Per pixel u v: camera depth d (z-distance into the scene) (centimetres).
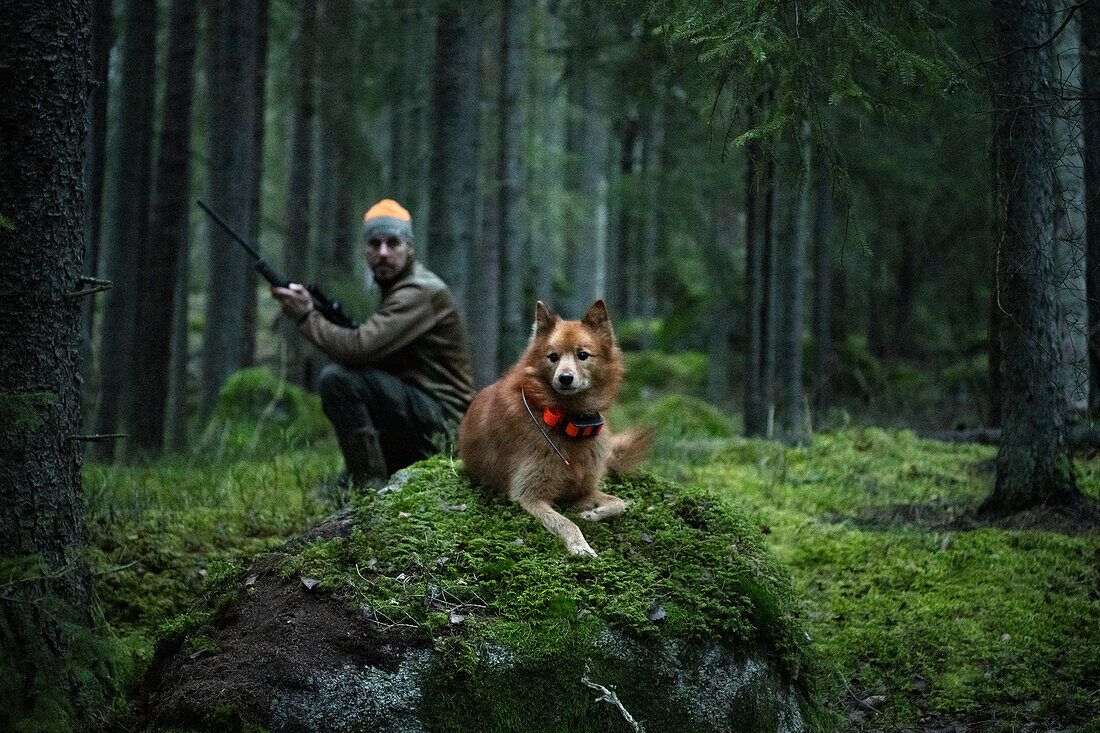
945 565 455
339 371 502
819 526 517
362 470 507
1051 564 446
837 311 1602
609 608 308
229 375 1091
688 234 1387
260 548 446
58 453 318
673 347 1942
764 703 316
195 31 914
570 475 362
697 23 345
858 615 428
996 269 486
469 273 1470
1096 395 697
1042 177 460
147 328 912
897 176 975
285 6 1287
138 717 306
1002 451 516
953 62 395
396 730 280
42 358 312
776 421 1009
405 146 1557
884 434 734
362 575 317
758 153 379
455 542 336
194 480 589
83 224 328
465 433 397
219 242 1060
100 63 759
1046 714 358
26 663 292
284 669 282
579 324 375
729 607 321
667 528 355
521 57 1189
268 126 1759
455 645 294
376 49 1216
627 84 780
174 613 396
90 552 349
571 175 2205
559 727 293
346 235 1423
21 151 305
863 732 359
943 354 1501
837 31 342
